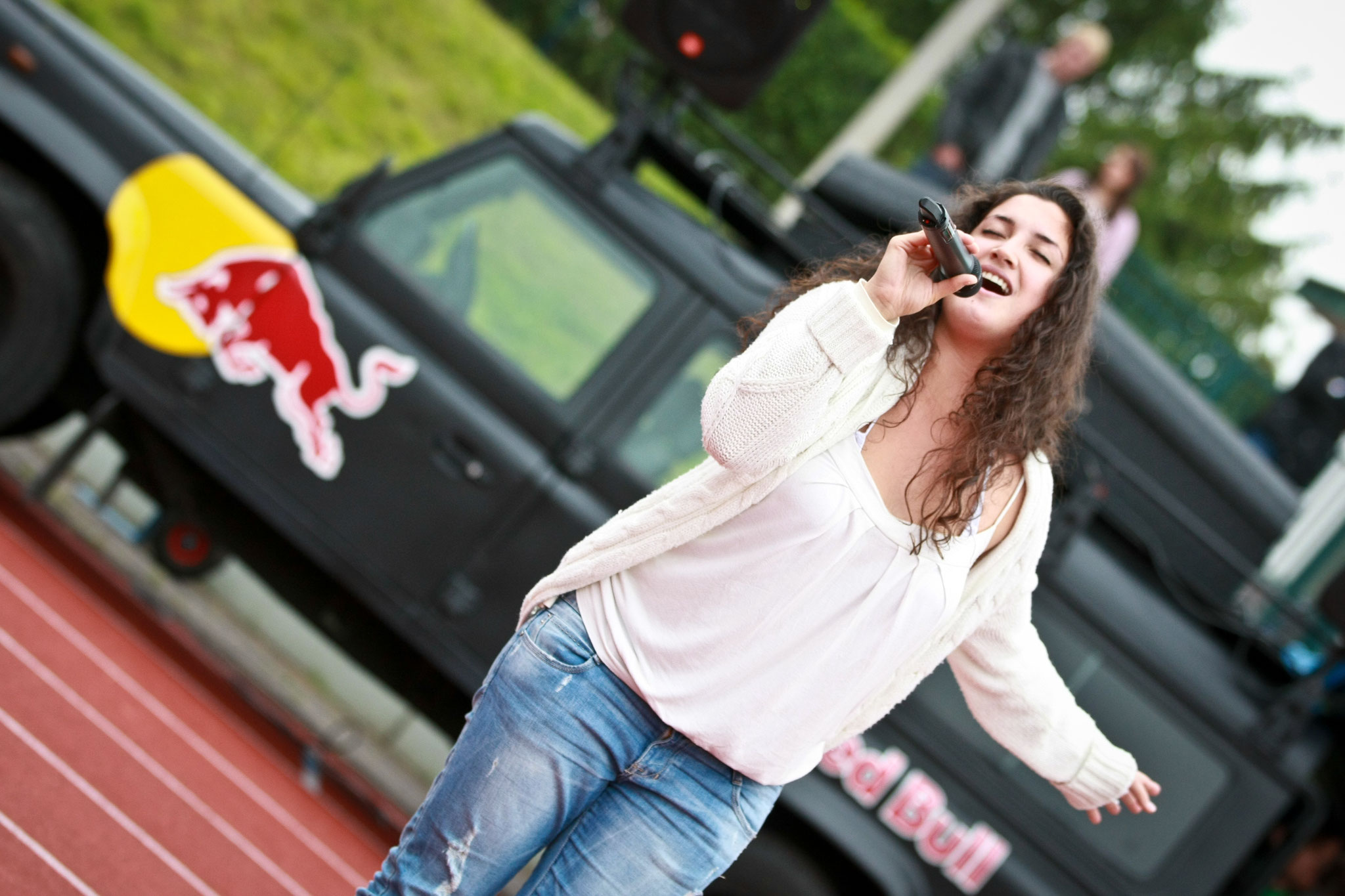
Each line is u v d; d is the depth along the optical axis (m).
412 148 20.23
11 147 9.45
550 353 9.17
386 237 9.26
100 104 9.29
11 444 10.57
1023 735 4.72
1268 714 9.02
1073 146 42.44
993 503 4.22
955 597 4.10
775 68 9.24
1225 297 42.03
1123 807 8.95
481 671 9.00
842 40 25.17
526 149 9.41
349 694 10.48
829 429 3.93
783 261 9.81
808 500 3.91
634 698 4.12
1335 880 11.51
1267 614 10.48
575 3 26.17
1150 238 42.34
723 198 9.72
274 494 9.09
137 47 18.11
